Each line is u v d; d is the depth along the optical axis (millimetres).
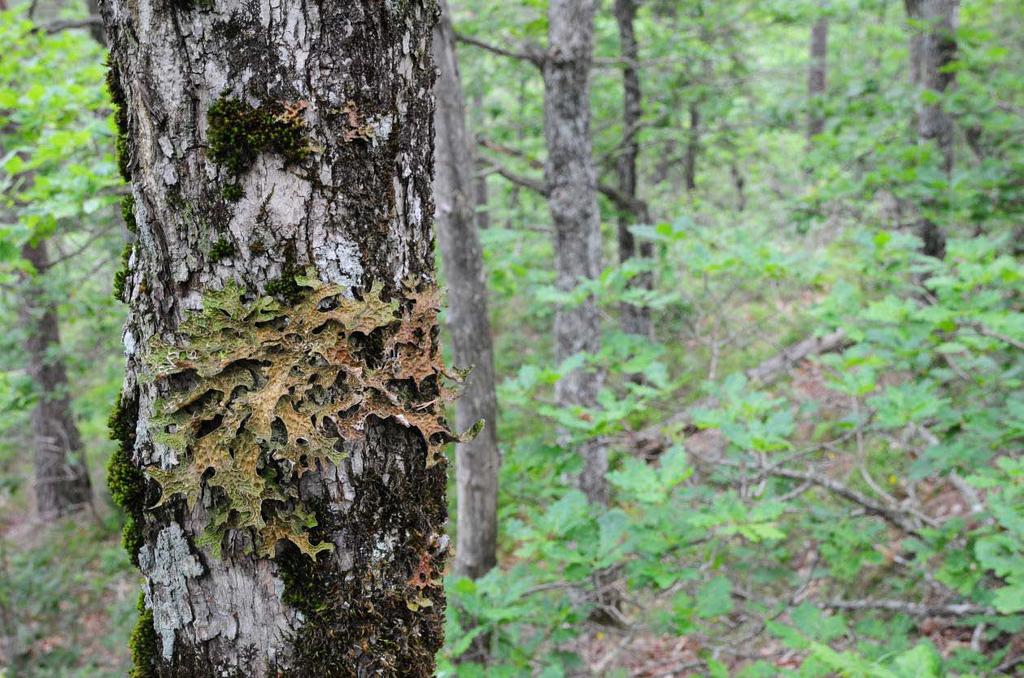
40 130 4344
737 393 3270
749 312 7402
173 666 1249
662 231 3605
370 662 1264
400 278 1266
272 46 1115
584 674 3621
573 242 5660
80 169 3754
